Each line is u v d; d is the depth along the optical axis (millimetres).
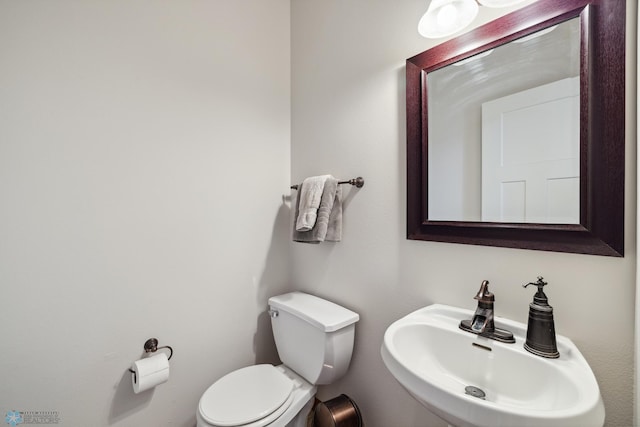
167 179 1210
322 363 1146
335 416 1156
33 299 937
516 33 810
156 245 1184
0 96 875
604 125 675
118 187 1089
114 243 1083
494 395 750
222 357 1385
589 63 690
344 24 1337
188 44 1266
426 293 1039
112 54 1069
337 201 1327
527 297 805
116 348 1091
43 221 948
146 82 1149
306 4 1561
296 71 1630
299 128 1607
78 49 1001
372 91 1215
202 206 1314
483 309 811
